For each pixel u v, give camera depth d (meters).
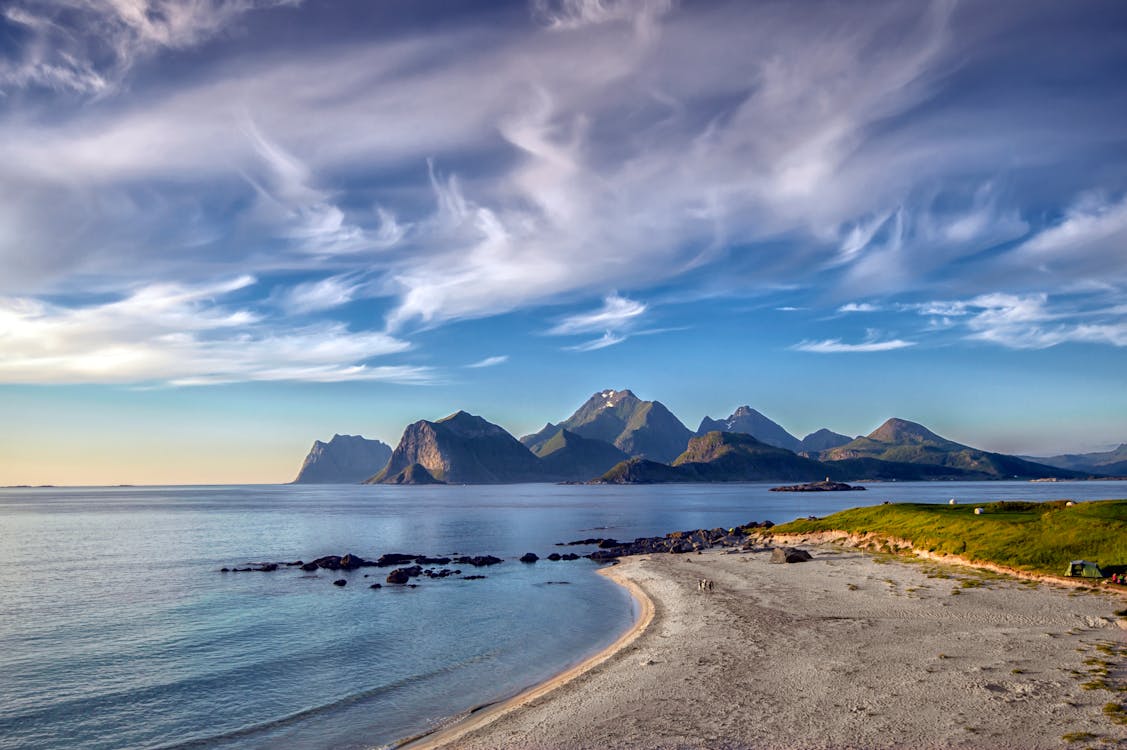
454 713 25.00
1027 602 34.91
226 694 28.23
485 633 38.25
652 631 34.81
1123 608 32.62
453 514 177.12
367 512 190.62
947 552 52.12
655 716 21.59
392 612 44.62
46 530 123.44
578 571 63.94
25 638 38.09
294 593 52.41
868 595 40.19
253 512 193.00
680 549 77.38
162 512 194.75
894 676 23.84
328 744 22.66
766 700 22.27
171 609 46.22
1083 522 46.75
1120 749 16.61
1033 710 19.64
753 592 44.25
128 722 25.31
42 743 23.58
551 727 21.44
